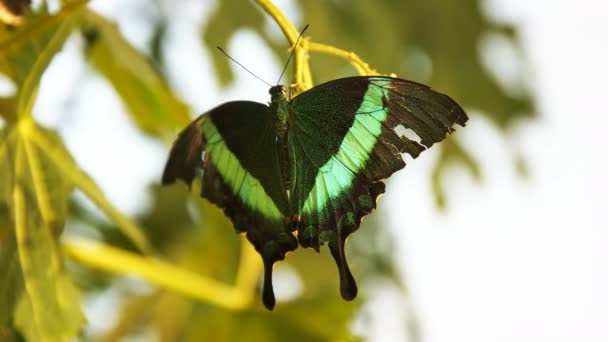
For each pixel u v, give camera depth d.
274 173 1.19
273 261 1.18
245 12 1.38
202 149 1.18
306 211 1.18
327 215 1.18
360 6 1.43
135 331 1.38
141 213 1.37
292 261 1.40
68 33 1.23
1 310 1.21
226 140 1.18
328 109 1.18
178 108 1.29
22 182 1.22
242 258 1.32
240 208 1.18
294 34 1.18
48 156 1.23
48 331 1.21
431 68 1.49
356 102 1.18
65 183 1.23
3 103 1.22
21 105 1.22
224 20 1.37
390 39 1.44
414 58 1.48
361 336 1.32
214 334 1.34
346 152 1.18
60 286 1.22
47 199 1.23
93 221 1.36
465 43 1.50
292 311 1.32
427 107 1.17
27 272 1.21
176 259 1.37
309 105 1.19
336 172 1.18
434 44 1.49
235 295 1.32
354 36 1.43
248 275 1.32
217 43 1.37
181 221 1.38
